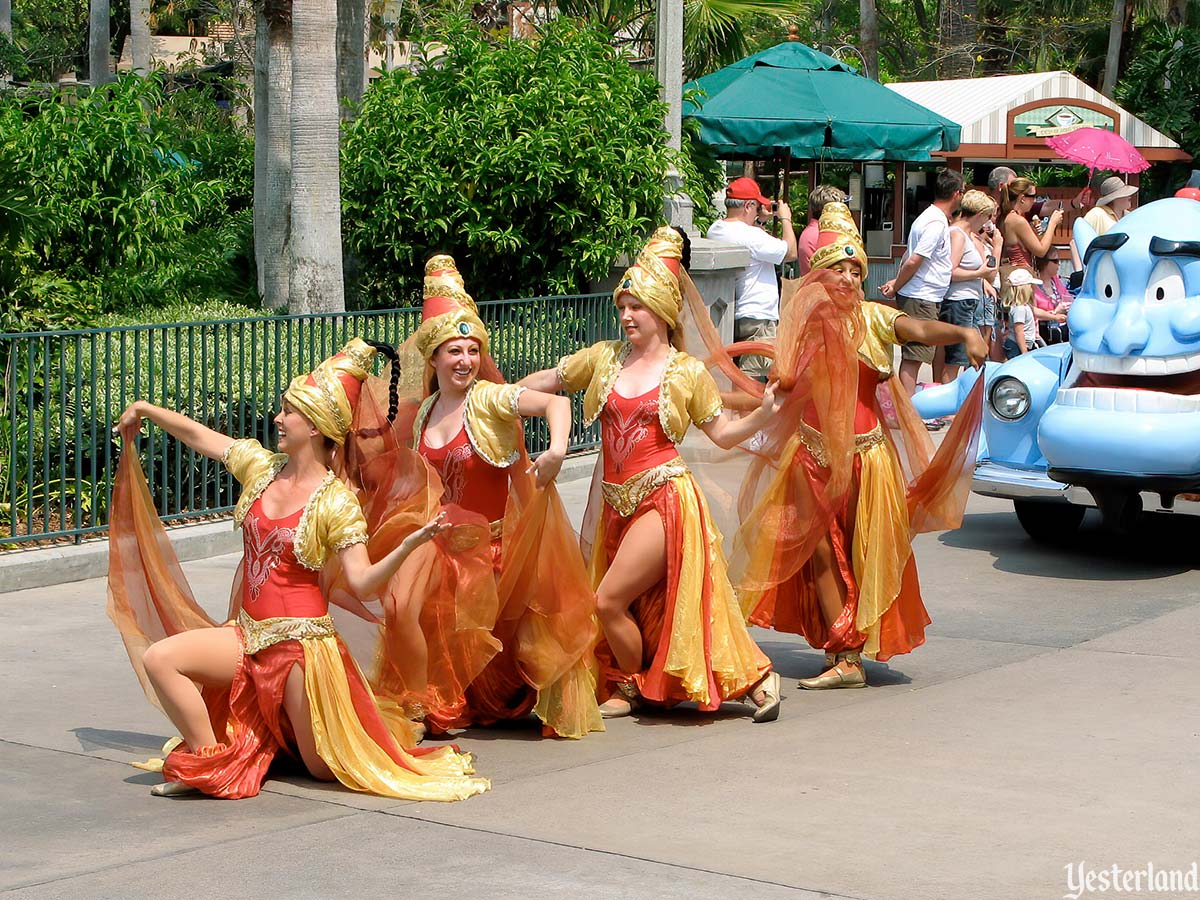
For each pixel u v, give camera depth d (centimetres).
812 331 686
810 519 697
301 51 1231
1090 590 897
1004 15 4372
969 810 535
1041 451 932
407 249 1365
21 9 4603
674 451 659
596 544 683
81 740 635
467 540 629
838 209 712
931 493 731
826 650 720
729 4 2061
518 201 1316
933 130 1794
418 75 1422
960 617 839
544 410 623
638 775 586
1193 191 976
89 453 1005
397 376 618
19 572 891
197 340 1116
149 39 3484
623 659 669
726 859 489
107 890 467
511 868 483
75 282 1296
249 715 568
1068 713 657
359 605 605
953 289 1420
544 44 1406
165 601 611
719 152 1820
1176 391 893
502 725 670
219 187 1745
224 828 526
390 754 572
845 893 459
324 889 466
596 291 1378
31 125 1356
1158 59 2830
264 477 574
